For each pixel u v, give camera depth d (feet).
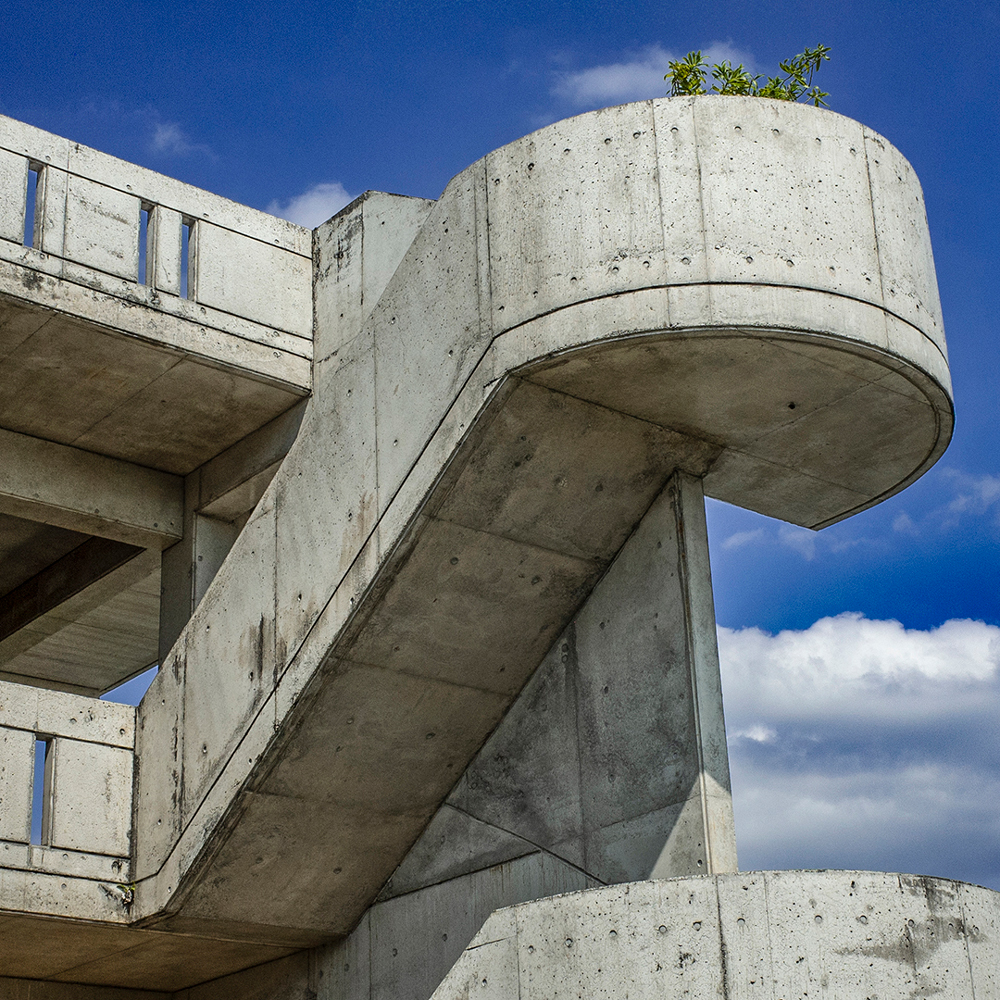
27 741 29.01
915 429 25.77
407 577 25.79
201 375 31.81
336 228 33.63
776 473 27.37
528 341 23.50
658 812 25.67
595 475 25.99
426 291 25.66
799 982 20.62
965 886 21.95
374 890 30.94
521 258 23.97
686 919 21.27
